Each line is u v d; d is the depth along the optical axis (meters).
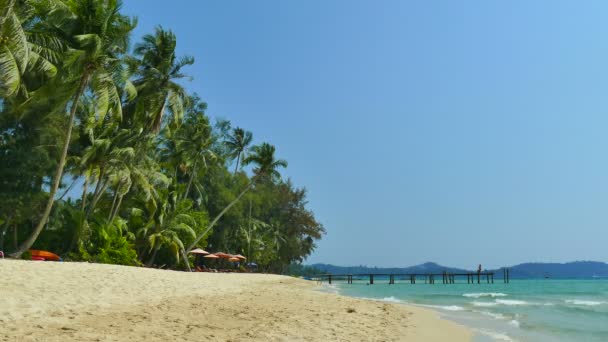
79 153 28.86
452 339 11.30
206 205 53.78
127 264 29.83
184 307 13.30
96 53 21.47
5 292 11.12
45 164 26.50
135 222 36.62
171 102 31.95
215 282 25.06
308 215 72.56
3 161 25.20
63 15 21.22
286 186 73.44
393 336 10.80
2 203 24.92
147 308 12.38
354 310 15.56
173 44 32.66
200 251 43.69
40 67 21.14
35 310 9.89
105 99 21.94
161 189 37.06
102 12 22.16
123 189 29.53
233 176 58.66
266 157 45.88
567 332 13.69
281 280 44.25
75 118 28.72
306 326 11.10
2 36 16.25
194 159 42.88
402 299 29.66
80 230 28.38
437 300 29.06
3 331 7.73
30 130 26.53
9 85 16.78
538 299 32.66
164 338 8.25
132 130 30.98
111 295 13.67
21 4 18.66
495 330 13.78
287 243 70.31
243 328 10.18
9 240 29.56
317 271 131.50
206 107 47.88
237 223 56.94
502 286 66.88
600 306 25.16
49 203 21.31
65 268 16.36
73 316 9.88
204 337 8.63
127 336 8.15
